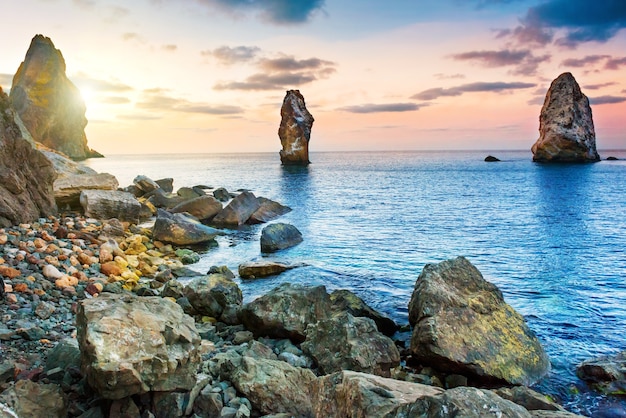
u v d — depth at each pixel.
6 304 10.65
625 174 83.88
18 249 14.95
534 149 125.25
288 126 126.56
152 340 6.74
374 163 169.12
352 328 10.42
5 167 19.11
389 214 37.50
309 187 64.81
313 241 26.09
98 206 24.81
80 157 147.00
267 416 7.08
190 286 13.53
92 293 13.26
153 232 23.89
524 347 10.68
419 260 21.72
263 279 18.27
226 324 12.70
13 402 6.06
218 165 148.38
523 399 8.58
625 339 12.34
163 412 6.71
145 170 108.81
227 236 27.33
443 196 52.19
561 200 47.16
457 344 10.20
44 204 21.47
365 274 19.11
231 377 8.02
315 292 12.43
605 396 9.38
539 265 20.77
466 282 12.45
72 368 7.29
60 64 138.12
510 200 47.66
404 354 11.39
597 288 17.17
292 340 11.62
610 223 32.59
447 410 4.52
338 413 5.84
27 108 127.81
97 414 6.35
